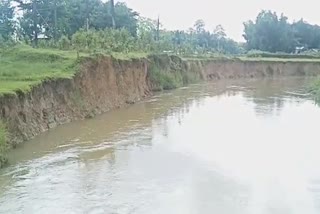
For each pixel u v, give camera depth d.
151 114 29.11
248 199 13.85
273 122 26.42
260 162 17.72
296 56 78.31
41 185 14.91
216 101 36.56
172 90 44.97
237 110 31.42
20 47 35.53
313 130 23.95
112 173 16.22
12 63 30.33
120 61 34.28
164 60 47.16
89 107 27.69
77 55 30.23
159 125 25.16
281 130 23.97
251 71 66.94
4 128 18.41
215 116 28.64
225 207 13.22
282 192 14.47
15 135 19.67
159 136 22.23
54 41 42.62
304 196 14.14
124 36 43.16
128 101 33.81
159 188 14.70
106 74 31.14
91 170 16.55
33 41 50.28
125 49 39.72
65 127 23.80
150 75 42.75
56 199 13.70
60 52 33.38
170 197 13.93
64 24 54.09
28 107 21.56
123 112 29.69
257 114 29.58
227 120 27.11
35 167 16.81
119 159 18.02
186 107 32.66
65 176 15.84
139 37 52.16
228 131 23.67
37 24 56.31
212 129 24.19
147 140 21.34
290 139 21.72
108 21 58.28
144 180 15.46
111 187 14.74
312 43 97.06
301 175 16.14
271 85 52.72
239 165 17.30
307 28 97.00
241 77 64.62
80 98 27.09
